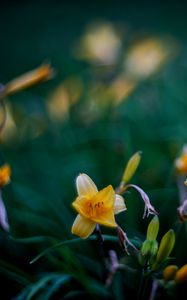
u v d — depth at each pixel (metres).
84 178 0.94
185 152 1.13
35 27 4.66
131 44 2.15
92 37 1.95
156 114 1.81
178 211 0.94
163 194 1.31
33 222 1.25
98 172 1.43
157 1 5.00
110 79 1.83
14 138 1.63
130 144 1.34
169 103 1.81
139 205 1.29
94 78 1.82
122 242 0.93
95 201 0.92
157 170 1.42
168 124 1.74
